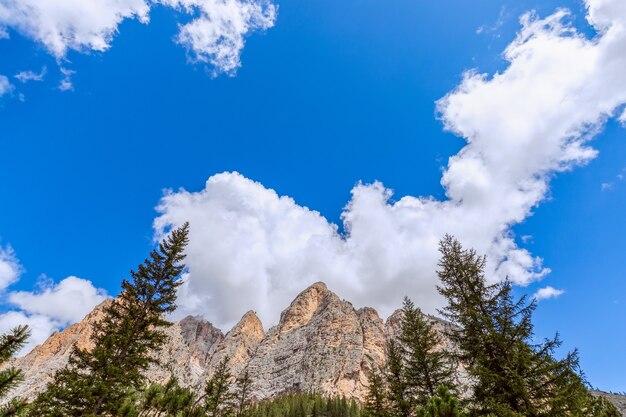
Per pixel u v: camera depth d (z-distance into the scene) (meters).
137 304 24.44
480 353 15.59
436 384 21.55
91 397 18.45
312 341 198.75
